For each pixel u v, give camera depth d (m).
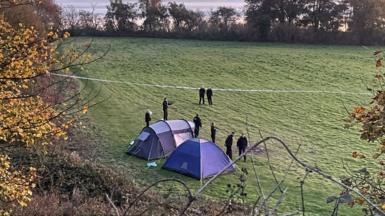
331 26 73.31
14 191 9.62
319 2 73.88
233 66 54.50
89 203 11.93
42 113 9.59
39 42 9.43
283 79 48.22
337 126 31.16
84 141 24.53
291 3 75.31
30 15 20.33
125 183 15.91
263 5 76.69
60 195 12.84
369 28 70.62
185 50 64.44
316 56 60.25
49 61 9.51
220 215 4.29
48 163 15.84
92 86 41.56
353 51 64.38
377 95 8.16
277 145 25.97
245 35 73.81
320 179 20.41
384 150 8.13
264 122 32.03
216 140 27.08
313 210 16.55
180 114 33.66
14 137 9.64
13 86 9.56
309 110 35.84
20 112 9.47
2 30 9.52
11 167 12.89
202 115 33.44
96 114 31.59
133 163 21.94
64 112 10.00
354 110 8.63
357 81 46.78
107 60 55.59
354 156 9.95
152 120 31.62
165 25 76.06
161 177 19.81
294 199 17.42
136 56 59.16
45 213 10.38
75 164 16.33
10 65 9.07
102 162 21.58
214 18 76.69
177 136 23.55
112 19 74.62
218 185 18.75
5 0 9.35
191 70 52.31
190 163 20.05
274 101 38.81
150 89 42.50
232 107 36.31
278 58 58.91
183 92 41.72
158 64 54.97
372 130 8.05
